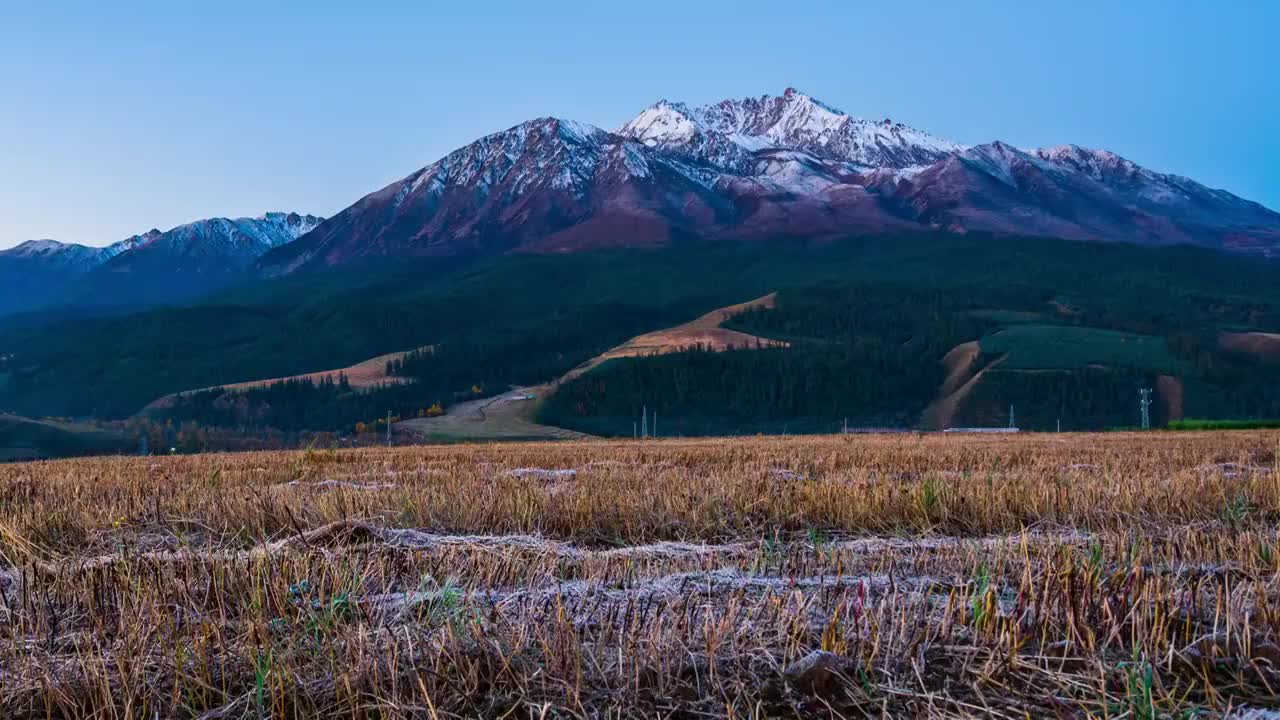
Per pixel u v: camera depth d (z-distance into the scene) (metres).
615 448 32.34
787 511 9.70
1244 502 9.39
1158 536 7.70
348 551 6.40
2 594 5.33
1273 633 4.30
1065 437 43.34
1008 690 3.86
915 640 4.23
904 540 8.19
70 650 4.61
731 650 4.17
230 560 5.87
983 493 9.91
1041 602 4.64
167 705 3.95
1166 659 4.08
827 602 4.94
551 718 3.70
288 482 15.65
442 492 11.05
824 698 3.84
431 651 4.18
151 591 5.18
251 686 4.03
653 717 3.71
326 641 4.30
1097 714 3.62
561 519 9.43
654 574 6.27
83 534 8.88
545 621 4.58
